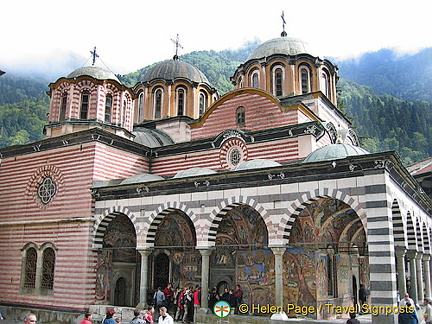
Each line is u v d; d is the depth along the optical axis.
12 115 110.88
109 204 27.66
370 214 19.33
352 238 26.16
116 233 29.39
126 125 33.72
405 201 23.56
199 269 27.72
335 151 22.62
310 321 19.94
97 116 31.80
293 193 21.55
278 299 21.19
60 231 29.00
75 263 27.72
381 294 18.52
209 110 32.72
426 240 30.31
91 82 32.31
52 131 32.12
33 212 30.92
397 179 21.88
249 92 31.31
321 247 24.22
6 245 31.64
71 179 29.55
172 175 32.56
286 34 38.91
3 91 145.62
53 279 28.72
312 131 27.38
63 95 32.66
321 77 35.25
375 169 19.56
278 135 28.56
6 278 30.89
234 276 26.34
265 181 22.44
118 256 29.25
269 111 30.36
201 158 31.59
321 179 20.91
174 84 39.97
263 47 36.53
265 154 28.78
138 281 29.92
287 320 20.39
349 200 20.02
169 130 38.44
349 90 156.62
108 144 30.27
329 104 34.94
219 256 27.03
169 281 28.72
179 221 28.12
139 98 41.28
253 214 25.28
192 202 24.50
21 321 29.02
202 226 23.91
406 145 127.19
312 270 23.80
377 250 18.92
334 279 25.86
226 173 23.20
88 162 29.12
